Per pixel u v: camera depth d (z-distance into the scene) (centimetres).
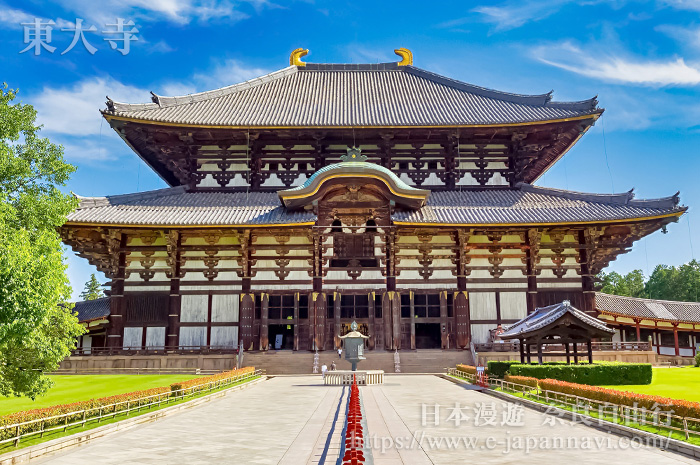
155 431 1877
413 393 3058
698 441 1515
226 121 5600
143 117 5253
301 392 3198
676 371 4281
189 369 4619
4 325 1586
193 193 5712
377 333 5038
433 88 6956
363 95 6712
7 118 2252
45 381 2042
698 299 10175
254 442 1655
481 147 5859
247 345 4969
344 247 5219
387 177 5069
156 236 5209
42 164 2316
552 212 5150
